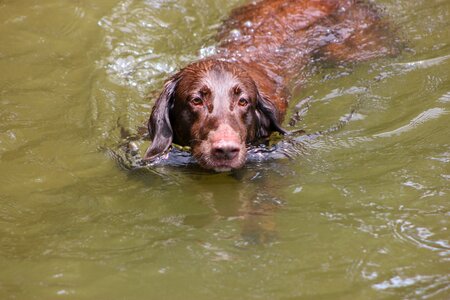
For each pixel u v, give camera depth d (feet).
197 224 26.27
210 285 22.81
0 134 33.09
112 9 45.01
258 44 39.65
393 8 44.19
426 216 26.30
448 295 22.17
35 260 24.14
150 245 24.91
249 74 33.50
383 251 24.36
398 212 26.58
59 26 43.47
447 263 23.68
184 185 29.48
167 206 27.71
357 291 22.43
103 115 35.09
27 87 37.47
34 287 22.75
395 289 22.53
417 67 38.22
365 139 32.45
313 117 34.63
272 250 24.52
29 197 28.37
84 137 33.24
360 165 30.27
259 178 29.89
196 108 30.32
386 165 30.07
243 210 27.25
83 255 24.40
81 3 45.70
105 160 31.45
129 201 28.12
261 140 33.22
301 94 36.45
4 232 25.86
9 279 23.15
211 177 30.19
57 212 27.27
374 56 39.42
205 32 42.91
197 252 24.44
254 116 31.73
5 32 42.73
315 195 28.09
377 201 27.40
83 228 26.09
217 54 39.52
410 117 33.88
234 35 41.14
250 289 22.62
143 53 40.93
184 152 32.22
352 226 25.77
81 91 37.22
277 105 34.17
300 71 37.99
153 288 22.70
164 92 31.78
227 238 25.26
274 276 23.20
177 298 22.22
